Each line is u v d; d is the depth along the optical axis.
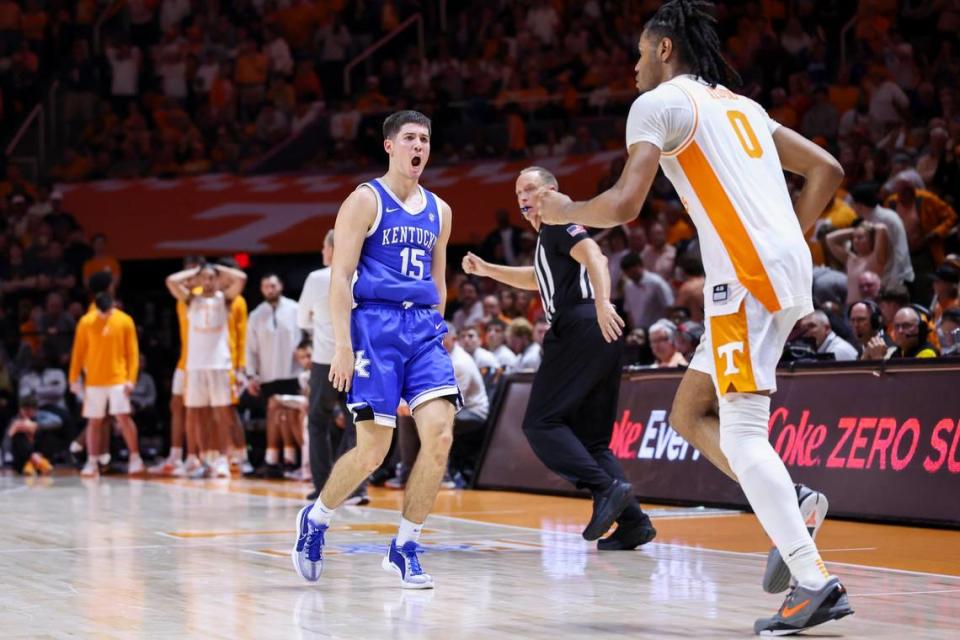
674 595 4.55
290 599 4.49
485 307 12.55
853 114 14.12
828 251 11.02
